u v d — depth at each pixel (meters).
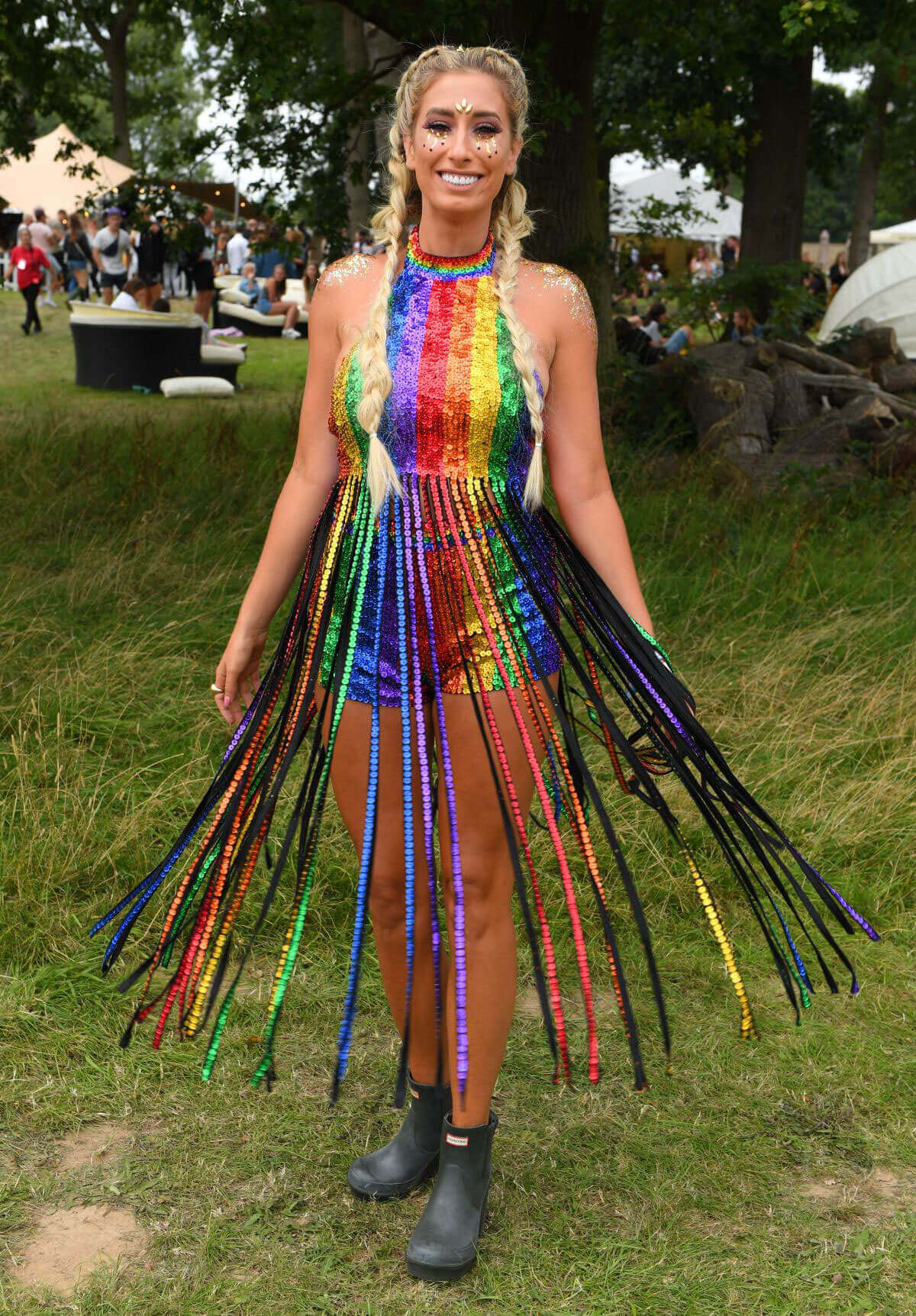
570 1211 2.29
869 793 3.80
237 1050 2.72
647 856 3.51
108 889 3.31
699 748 2.19
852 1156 2.45
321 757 2.17
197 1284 2.11
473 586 2.07
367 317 2.11
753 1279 2.13
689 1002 2.96
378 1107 2.57
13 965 2.97
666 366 8.61
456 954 2.09
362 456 2.12
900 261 15.66
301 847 2.19
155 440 8.30
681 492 7.33
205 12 8.59
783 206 17.45
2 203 13.83
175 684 4.62
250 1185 2.34
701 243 26.95
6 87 10.94
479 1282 2.13
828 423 7.96
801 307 12.31
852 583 5.83
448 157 2.00
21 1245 2.18
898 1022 2.88
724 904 3.35
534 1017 2.90
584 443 2.20
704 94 17.72
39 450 8.25
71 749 4.01
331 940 3.15
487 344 2.04
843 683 4.59
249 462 8.12
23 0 10.29
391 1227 2.26
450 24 8.35
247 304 19.77
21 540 6.30
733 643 4.93
